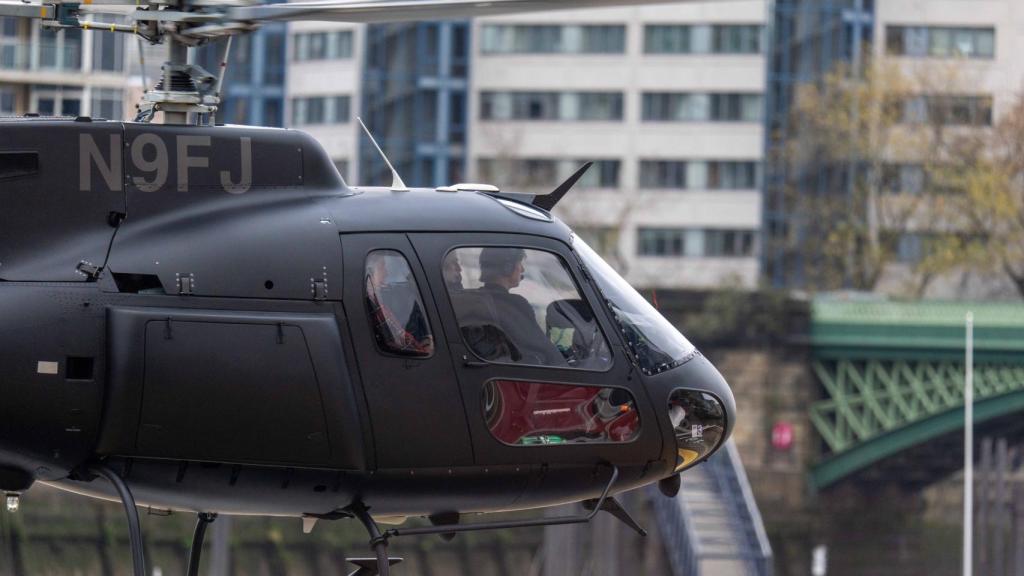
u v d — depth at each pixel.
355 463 36.81
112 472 36.41
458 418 37.69
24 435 36.25
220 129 38.38
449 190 40.19
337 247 37.62
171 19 36.69
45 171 37.09
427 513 39.41
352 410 36.75
